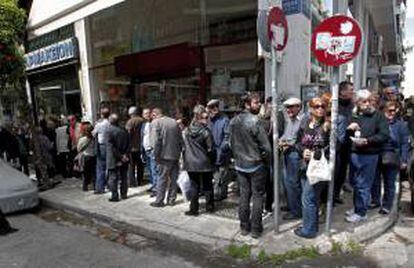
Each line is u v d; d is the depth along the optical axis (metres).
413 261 4.99
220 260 5.38
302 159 5.68
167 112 11.70
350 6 14.77
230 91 10.30
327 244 5.36
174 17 12.03
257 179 5.69
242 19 10.30
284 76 7.99
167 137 7.45
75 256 5.77
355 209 6.10
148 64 12.20
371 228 5.79
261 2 5.60
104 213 7.50
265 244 5.54
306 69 8.23
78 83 13.76
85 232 6.88
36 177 10.49
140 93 12.74
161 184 7.61
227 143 7.41
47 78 15.19
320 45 5.29
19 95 12.49
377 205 6.70
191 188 6.91
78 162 9.60
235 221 6.58
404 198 7.73
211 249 5.68
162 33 12.44
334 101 5.27
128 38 13.34
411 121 7.82
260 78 9.07
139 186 9.50
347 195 7.42
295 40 7.89
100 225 7.23
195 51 11.05
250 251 5.39
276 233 5.84
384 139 5.78
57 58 13.85
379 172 6.47
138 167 9.57
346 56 5.15
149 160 8.56
